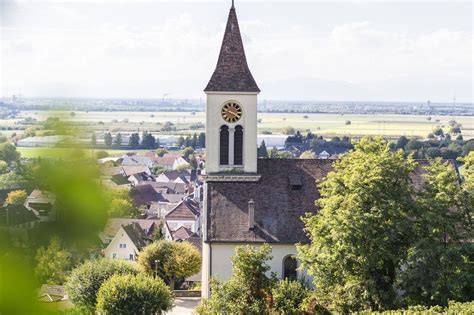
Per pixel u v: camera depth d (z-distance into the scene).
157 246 86.00
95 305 64.31
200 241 121.31
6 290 6.16
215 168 62.41
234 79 62.50
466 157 49.94
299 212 60.19
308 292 51.28
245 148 62.28
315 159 64.06
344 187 49.19
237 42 63.88
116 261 70.12
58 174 6.57
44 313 6.32
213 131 62.38
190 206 164.25
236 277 50.91
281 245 58.53
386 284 48.41
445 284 44.81
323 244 48.50
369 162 48.56
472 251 44.94
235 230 58.97
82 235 6.58
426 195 47.75
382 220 47.09
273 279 51.62
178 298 79.81
